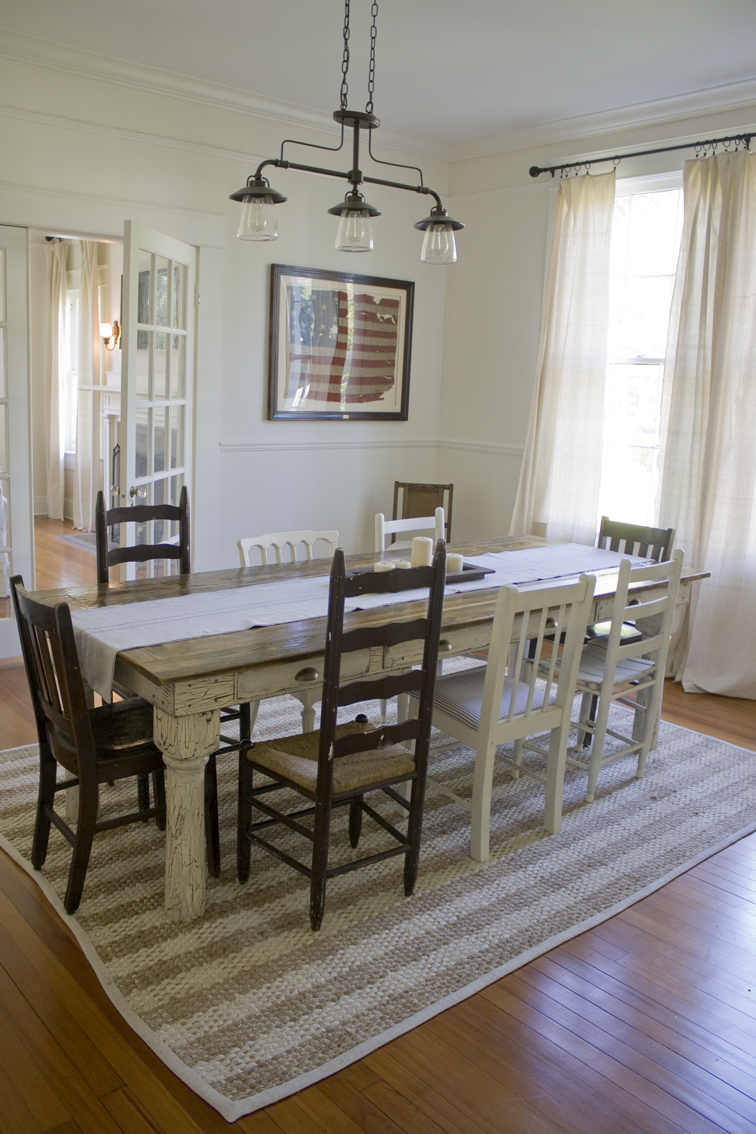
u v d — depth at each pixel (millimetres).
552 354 4801
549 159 4852
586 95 4258
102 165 4012
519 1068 1831
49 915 2285
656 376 4578
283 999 1993
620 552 4078
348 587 2025
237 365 4688
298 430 5027
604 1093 1774
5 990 1994
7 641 4176
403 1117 1690
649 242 4539
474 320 5391
